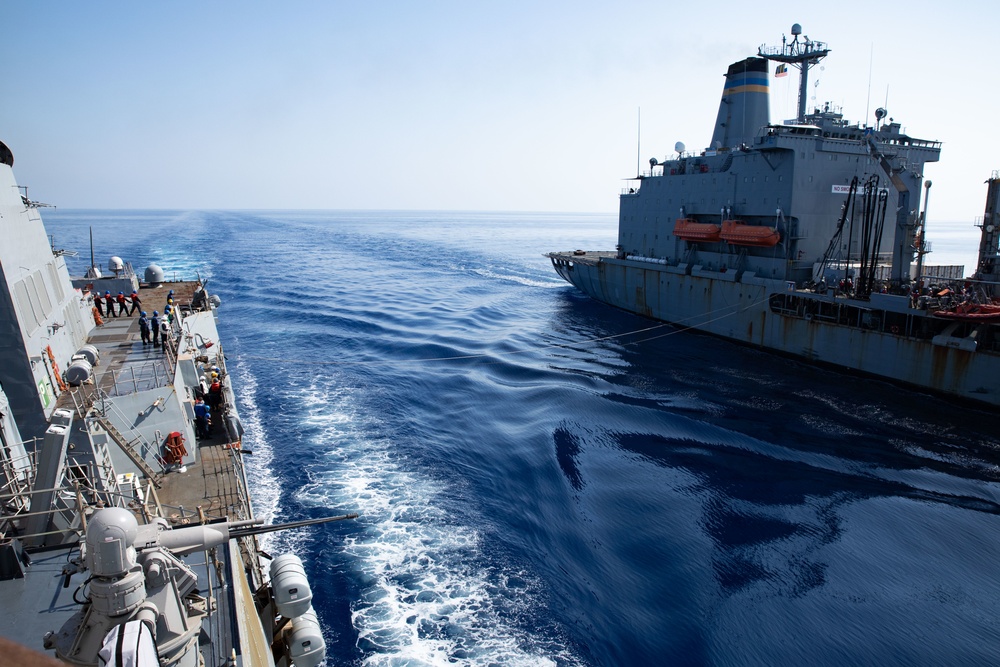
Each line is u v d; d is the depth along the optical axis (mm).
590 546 22656
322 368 43688
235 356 46625
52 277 24188
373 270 98375
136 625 6562
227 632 11164
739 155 50750
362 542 22688
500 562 21672
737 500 25984
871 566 21766
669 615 19281
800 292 44406
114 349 26578
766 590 20422
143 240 149750
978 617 19406
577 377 41844
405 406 36219
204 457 20641
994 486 27500
